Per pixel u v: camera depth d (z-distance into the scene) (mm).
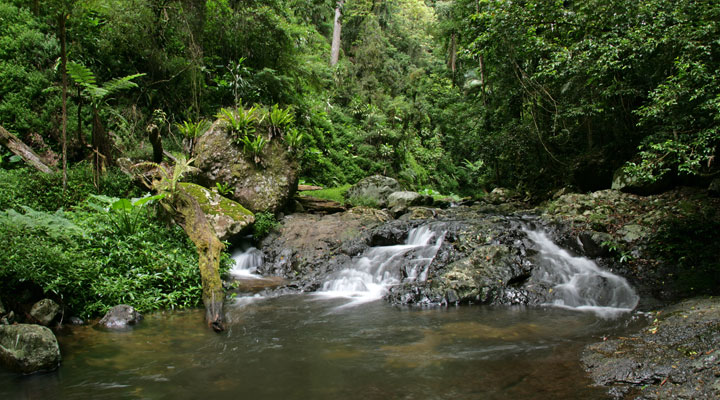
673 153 6113
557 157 13430
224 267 7023
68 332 4430
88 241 6000
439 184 22516
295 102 15414
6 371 3428
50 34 10812
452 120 18828
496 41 10344
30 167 8625
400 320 4914
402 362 3604
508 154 14453
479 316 5062
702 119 5555
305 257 7723
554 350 3824
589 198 9062
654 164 5930
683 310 4543
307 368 3506
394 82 26547
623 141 10875
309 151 14852
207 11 12844
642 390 2920
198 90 12352
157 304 5352
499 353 3781
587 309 5355
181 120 12133
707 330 3705
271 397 2984
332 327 4664
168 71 11945
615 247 6691
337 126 18953
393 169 19281
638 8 6977
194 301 5645
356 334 4410
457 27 18375
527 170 14742
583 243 7070
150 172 8922
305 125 15852
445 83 26344
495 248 6621
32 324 3906
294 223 8906
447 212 10570
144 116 11234
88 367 3529
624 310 5219
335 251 7863
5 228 4992
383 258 7312
